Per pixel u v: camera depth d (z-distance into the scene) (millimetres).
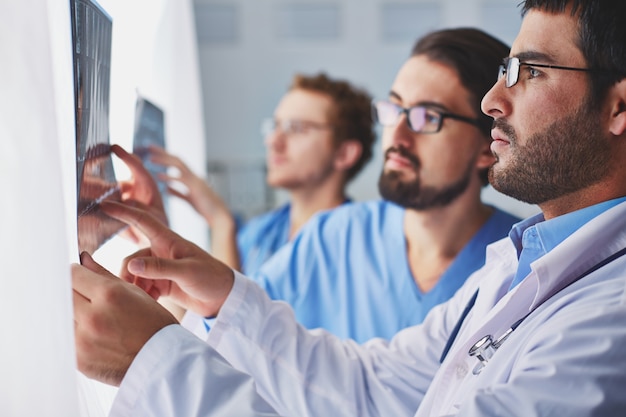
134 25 919
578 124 644
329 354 899
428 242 1163
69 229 588
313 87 1976
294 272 1343
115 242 829
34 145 465
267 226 2160
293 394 854
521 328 635
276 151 1984
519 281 727
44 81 462
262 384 858
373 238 1275
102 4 737
